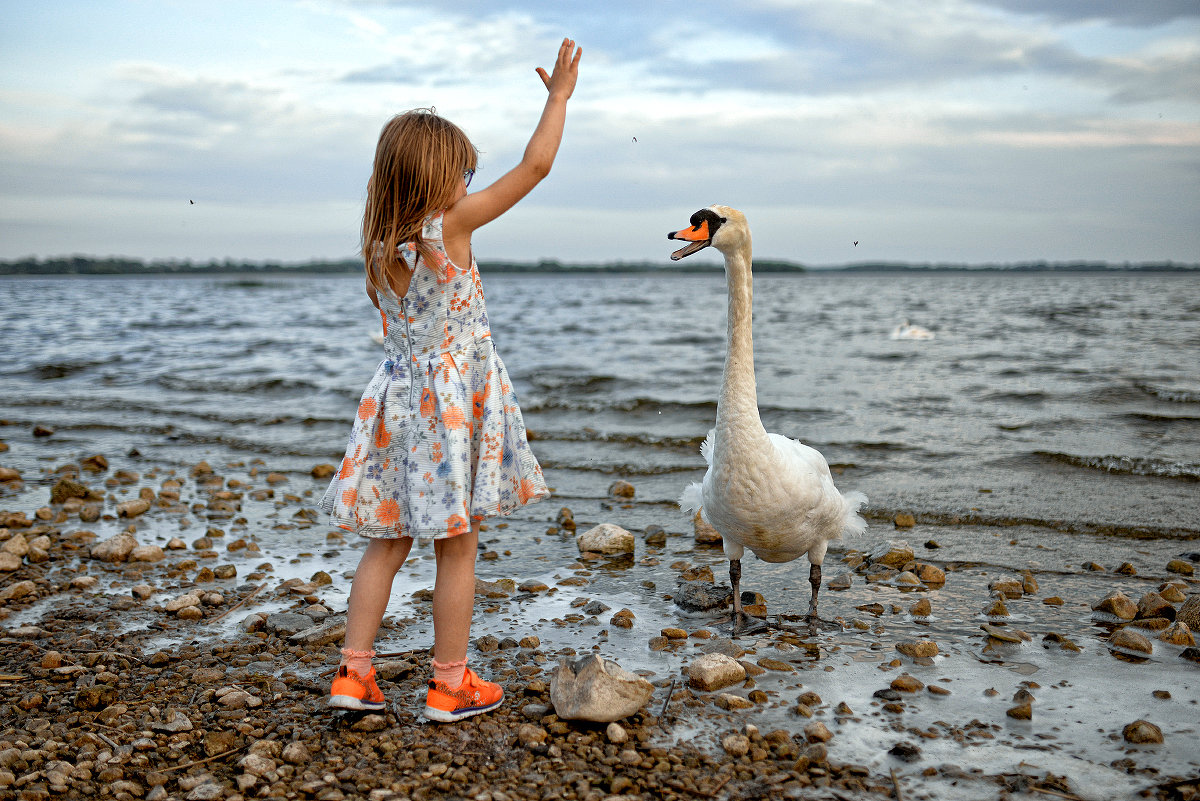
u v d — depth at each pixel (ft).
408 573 19.16
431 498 10.07
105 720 11.69
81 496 26.14
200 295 230.89
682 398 43.88
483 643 14.46
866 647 14.44
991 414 38.88
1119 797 9.52
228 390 50.88
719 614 16.39
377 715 11.35
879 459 29.84
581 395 46.21
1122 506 23.34
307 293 260.42
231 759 10.69
